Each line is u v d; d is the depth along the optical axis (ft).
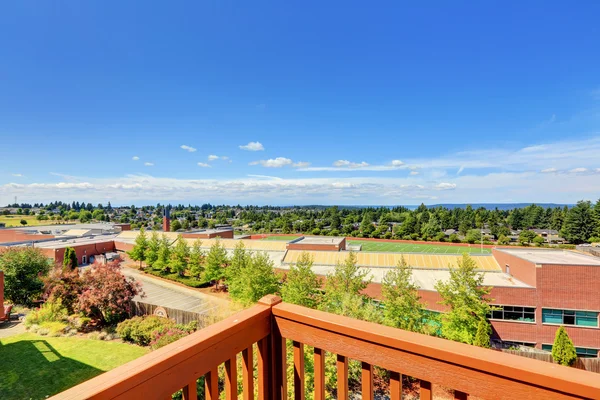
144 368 3.94
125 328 51.70
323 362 5.52
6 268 71.15
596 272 57.06
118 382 3.64
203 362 4.75
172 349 4.42
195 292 88.79
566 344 48.55
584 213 182.70
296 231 264.93
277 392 6.14
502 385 3.95
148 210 490.90
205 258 101.09
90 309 58.70
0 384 37.01
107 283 61.67
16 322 57.72
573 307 57.72
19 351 45.96
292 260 95.55
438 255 87.25
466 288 49.34
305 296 52.49
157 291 89.51
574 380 3.53
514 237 209.97
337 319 5.43
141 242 119.65
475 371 4.12
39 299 73.00
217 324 5.30
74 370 40.86
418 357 4.55
